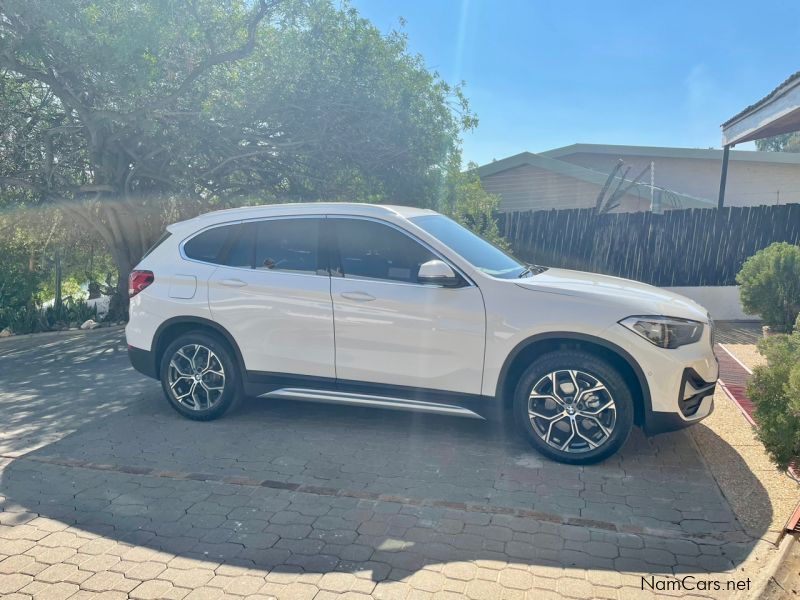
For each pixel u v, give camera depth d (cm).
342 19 1160
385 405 514
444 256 499
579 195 1825
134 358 591
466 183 1374
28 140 1186
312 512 397
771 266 860
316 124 1195
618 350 449
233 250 564
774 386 379
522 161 1838
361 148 1229
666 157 1989
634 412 468
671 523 380
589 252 1280
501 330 472
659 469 457
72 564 342
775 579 313
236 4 1095
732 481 436
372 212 529
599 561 340
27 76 1117
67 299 1270
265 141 1216
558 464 468
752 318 1191
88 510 404
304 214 548
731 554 347
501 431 541
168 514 397
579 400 461
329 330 519
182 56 1086
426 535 368
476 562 340
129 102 1061
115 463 480
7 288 1159
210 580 326
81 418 594
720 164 1983
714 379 472
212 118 1168
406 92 1206
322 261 532
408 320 496
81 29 973
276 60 1159
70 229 1372
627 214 1244
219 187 1362
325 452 496
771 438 370
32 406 640
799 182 1942
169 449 507
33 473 464
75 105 1112
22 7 962
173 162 1278
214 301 555
